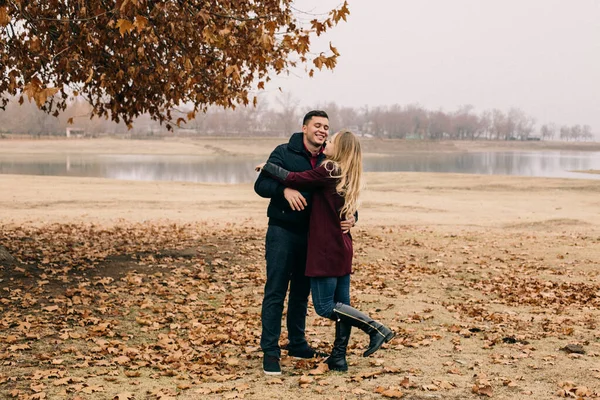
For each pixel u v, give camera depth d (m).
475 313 7.39
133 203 25.56
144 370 5.02
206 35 6.69
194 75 8.32
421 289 8.95
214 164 78.31
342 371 4.79
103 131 169.50
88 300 7.32
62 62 7.42
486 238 15.36
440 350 5.62
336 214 4.53
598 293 8.91
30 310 6.84
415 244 13.75
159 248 11.20
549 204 28.38
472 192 34.16
